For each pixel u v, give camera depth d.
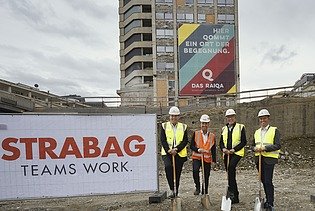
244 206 7.22
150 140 7.96
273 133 6.52
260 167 6.54
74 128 7.66
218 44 42.97
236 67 46.66
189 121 24.36
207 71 42.59
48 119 7.57
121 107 29.19
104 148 7.77
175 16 51.69
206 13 52.03
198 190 8.53
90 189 7.68
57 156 7.57
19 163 7.42
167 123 7.32
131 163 7.86
